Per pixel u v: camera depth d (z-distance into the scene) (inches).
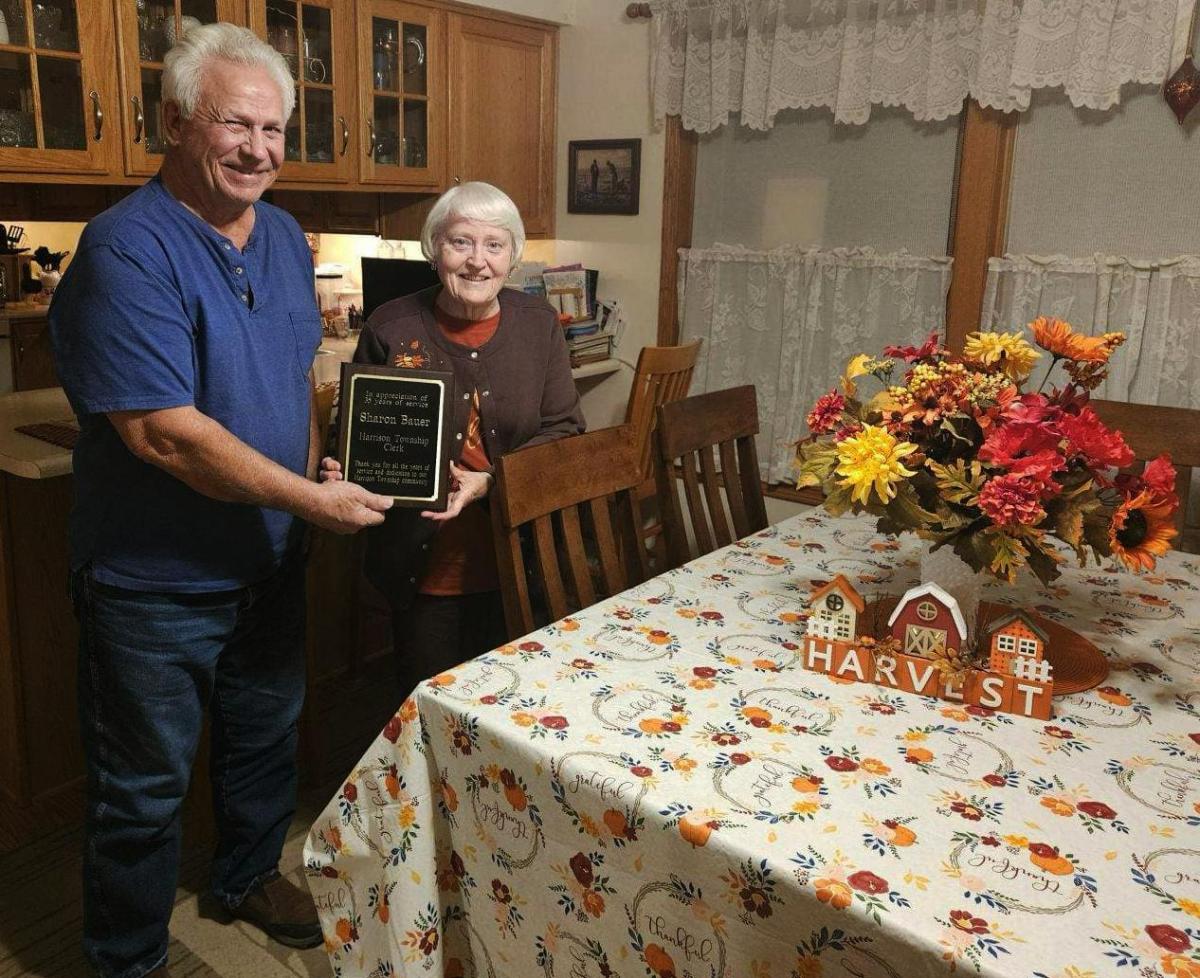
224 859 78.1
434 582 77.8
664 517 84.4
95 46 112.7
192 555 63.7
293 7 127.4
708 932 41.6
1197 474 111.9
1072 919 36.1
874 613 62.5
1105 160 116.5
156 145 120.2
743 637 60.1
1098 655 57.8
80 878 83.2
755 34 133.8
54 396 103.5
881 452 51.3
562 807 45.7
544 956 48.9
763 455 149.6
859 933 36.8
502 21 149.9
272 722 75.0
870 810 42.3
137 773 66.0
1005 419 52.6
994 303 125.5
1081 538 52.1
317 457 73.0
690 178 149.4
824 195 137.6
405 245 158.7
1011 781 44.8
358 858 53.7
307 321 69.0
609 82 153.7
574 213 162.1
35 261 151.3
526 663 55.5
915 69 123.3
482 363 76.4
